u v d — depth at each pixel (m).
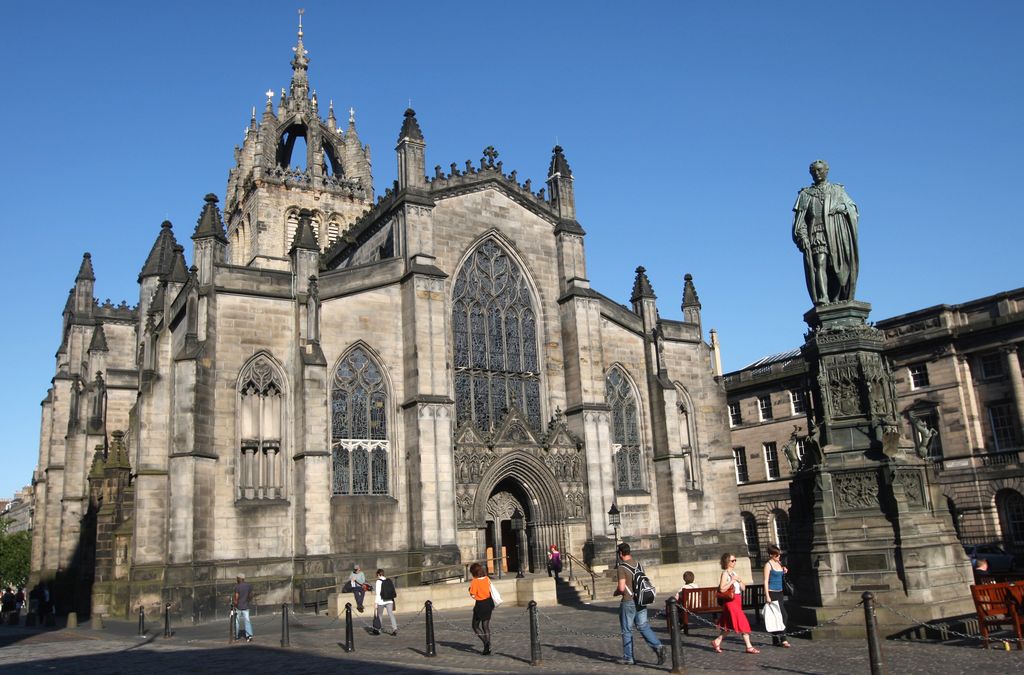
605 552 57.22
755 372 96.31
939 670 18.58
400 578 50.38
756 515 93.75
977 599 21.47
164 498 48.50
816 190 28.48
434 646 26.22
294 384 50.12
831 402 26.67
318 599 46.25
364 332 53.31
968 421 75.25
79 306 84.00
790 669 19.88
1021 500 71.38
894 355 80.81
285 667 24.89
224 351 48.62
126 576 51.16
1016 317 72.62
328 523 48.03
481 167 61.03
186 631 40.34
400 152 57.94
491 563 55.88
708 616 29.25
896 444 25.42
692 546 61.75
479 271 59.78
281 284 51.09
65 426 80.12
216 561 46.12
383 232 60.34
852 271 27.83
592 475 58.19
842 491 25.45
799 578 25.67
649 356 65.44
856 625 23.62
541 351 61.16
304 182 87.56
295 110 91.12
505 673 21.66
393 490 52.12
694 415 67.81
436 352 53.91
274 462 49.12
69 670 26.03
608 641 27.97
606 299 64.50
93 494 60.44
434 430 52.41
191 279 48.53
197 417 46.47
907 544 23.92
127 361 85.00
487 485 54.28
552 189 65.25
